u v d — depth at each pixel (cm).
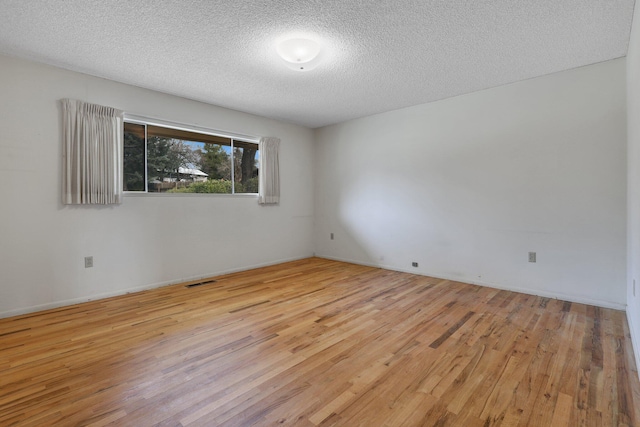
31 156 293
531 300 324
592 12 220
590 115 306
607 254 300
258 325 262
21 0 203
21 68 288
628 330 248
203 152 428
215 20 228
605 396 166
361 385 178
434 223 421
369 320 272
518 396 167
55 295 307
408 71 318
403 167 450
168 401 163
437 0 206
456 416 152
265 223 497
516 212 353
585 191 310
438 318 276
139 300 328
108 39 254
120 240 350
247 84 353
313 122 527
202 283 395
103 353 214
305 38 253
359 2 208
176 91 375
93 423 147
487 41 259
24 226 291
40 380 182
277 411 156
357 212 510
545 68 312
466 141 388
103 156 331
